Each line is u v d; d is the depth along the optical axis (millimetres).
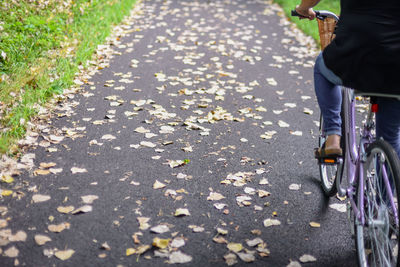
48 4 7973
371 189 2729
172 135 4590
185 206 3402
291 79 6535
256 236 3107
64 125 4633
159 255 2840
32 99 4926
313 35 8672
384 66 2393
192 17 9836
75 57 6414
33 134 4328
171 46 7648
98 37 7535
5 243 2846
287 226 3252
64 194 3451
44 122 4656
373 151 2693
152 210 3326
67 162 3930
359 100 5816
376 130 2846
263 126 4934
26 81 5285
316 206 3535
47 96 5203
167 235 3049
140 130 4633
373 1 2432
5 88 4957
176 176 3828
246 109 5324
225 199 3533
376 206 2658
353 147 3098
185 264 2783
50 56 6168
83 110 5039
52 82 5457
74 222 3121
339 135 2951
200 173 3900
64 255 2783
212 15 10172
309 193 3707
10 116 4473
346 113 3152
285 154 4344
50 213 3203
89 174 3762
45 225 3064
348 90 3141
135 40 7863
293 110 5445
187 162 4055
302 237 3137
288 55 7656
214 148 4371
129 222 3166
